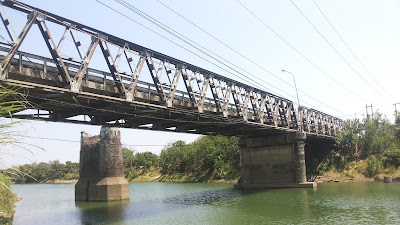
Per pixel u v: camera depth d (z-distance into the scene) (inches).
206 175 3511.3
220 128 1641.2
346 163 2704.2
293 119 1955.0
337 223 928.9
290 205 1312.7
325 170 2748.5
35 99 795.4
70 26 740.0
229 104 1416.1
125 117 1093.1
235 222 1029.8
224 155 3440.0
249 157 2140.7
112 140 1966.0
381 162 2491.4
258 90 1544.0
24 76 698.8
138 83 976.3
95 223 1155.3
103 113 1026.1
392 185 1921.8
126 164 5506.9
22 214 1475.1
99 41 816.3
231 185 2667.3
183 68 1095.6
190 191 2261.3
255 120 1581.0
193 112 1130.7
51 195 2657.5
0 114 242.8
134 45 911.0
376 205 1192.8
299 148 1936.5
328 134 2714.1
